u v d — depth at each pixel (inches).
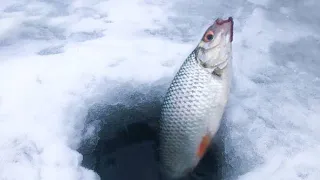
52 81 13.3
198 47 10.5
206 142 11.3
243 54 14.9
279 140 11.4
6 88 12.9
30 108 12.3
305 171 10.5
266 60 14.7
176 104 11.1
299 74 14.1
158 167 12.7
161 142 11.8
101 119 12.9
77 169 10.6
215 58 10.2
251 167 10.9
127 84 13.4
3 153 10.7
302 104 12.8
